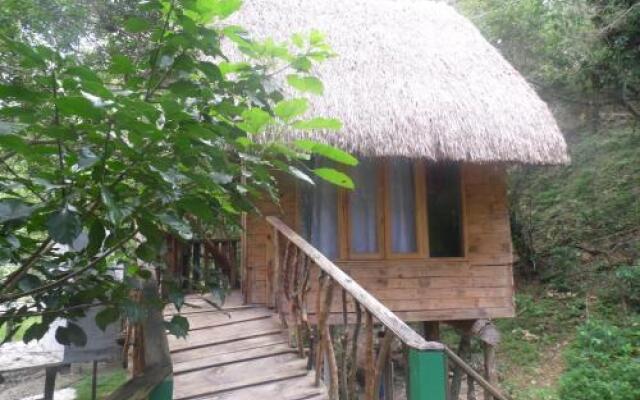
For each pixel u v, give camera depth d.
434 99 5.46
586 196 11.41
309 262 3.81
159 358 2.24
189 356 3.82
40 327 1.71
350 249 5.64
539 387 6.99
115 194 1.42
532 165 5.50
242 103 1.69
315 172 1.76
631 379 6.08
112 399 1.84
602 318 8.27
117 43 5.80
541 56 10.27
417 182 5.88
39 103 1.30
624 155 11.51
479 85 5.91
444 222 5.92
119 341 4.05
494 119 5.43
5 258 1.44
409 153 4.96
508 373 7.58
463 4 11.95
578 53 9.02
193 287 2.52
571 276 9.88
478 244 5.92
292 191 5.60
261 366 3.68
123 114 1.21
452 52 6.49
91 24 5.74
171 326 1.93
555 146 5.46
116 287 1.86
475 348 8.40
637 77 8.62
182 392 3.23
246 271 5.38
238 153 1.73
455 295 5.78
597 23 8.65
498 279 5.89
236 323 4.58
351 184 1.80
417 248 5.81
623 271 8.42
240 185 1.82
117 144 1.33
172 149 1.45
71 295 1.73
